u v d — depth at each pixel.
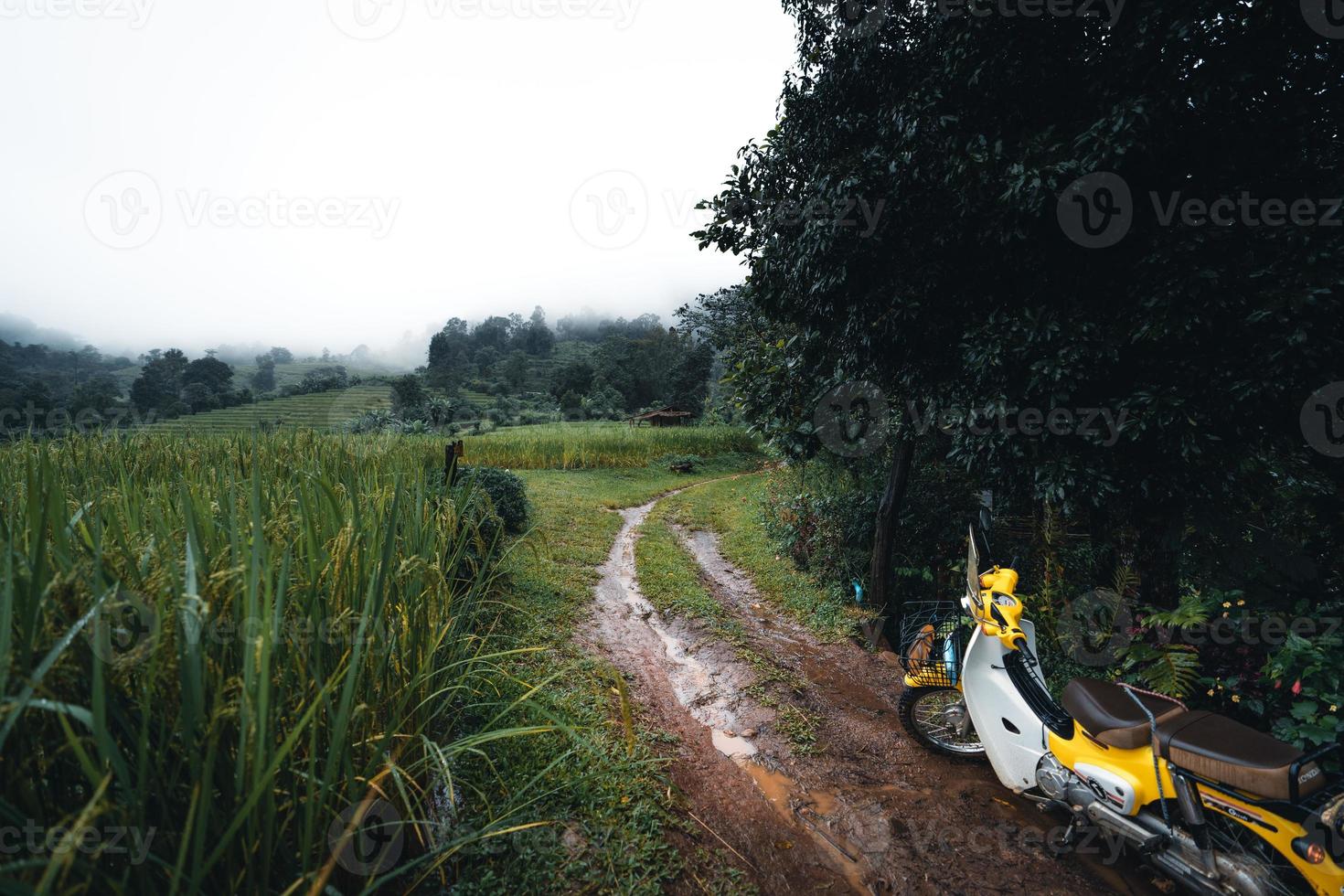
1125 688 2.45
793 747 3.49
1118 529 4.38
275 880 1.67
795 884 2.46
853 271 4.31
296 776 1.75
